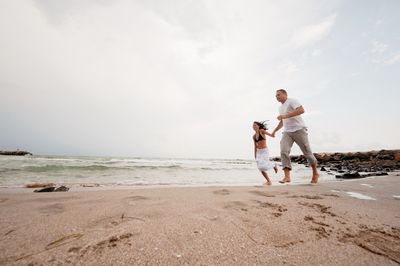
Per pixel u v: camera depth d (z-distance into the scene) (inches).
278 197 104.9
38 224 58.9
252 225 62.3
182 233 54.9
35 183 203.8
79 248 45.4
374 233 58.6
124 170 438.3
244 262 42.2
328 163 975.6
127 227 57.9
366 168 569.0
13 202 84.3
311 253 46.6
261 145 186.2
